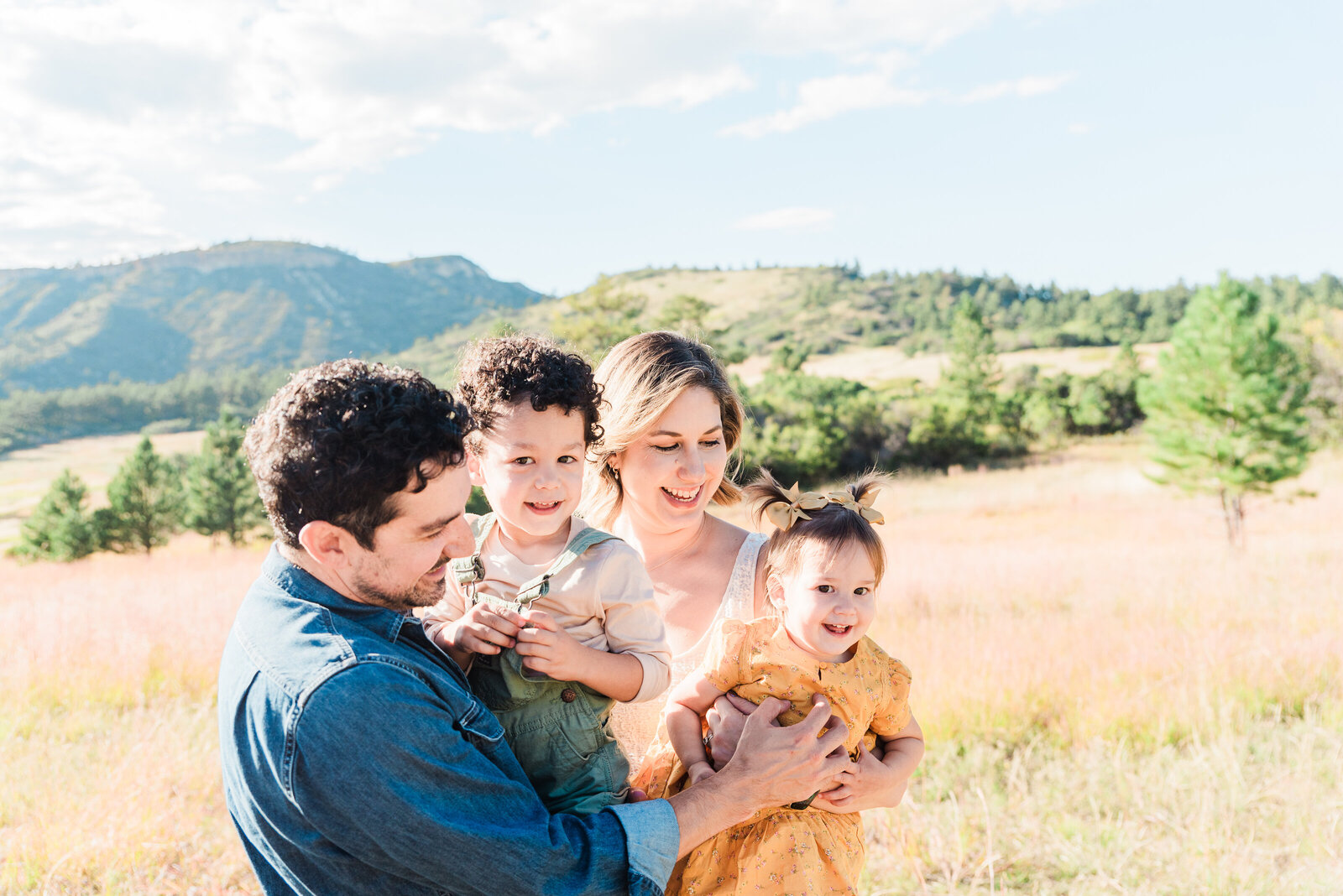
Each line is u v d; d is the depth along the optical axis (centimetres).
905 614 892
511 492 180
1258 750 498
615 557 184
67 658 696
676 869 187
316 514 129
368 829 124
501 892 131
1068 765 491
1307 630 752
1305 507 2117
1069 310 11725
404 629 145
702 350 228
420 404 131
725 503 239
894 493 3083
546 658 164
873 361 10412
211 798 457
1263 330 1652
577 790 170
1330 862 369
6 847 385
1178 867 373
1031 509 2553
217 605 963
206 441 3525
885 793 197
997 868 384
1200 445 1648
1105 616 855
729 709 192
